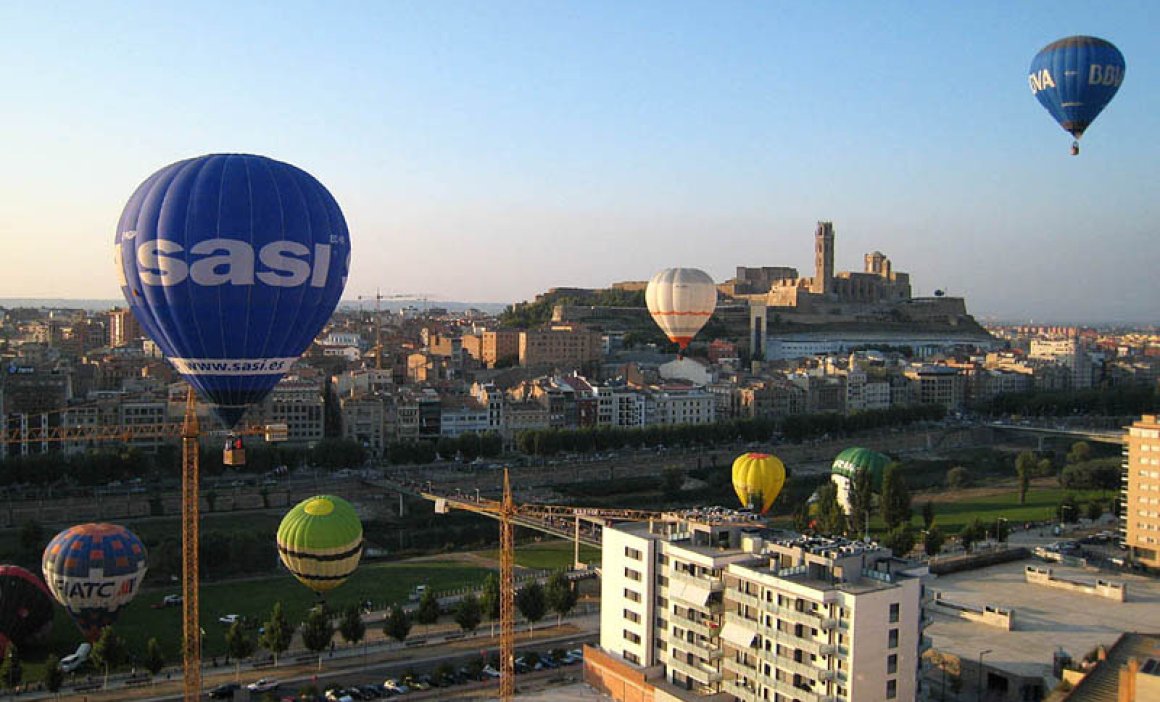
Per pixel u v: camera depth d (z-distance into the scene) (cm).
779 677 18625
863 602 17538
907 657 18238
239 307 17788
